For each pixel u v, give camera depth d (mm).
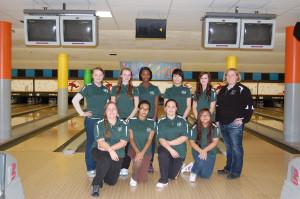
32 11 3514
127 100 2818
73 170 3010
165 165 2561
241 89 2727
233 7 3793
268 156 3766
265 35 3549
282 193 1849
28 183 2598
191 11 4062
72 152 3742
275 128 6531
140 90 2963
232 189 2523
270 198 2338
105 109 2477
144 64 10883
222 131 2926
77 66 11570
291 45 4527
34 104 14234
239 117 2734
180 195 2365
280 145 4535
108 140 2529
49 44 3580
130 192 2416
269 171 3084
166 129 2648
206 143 2740
